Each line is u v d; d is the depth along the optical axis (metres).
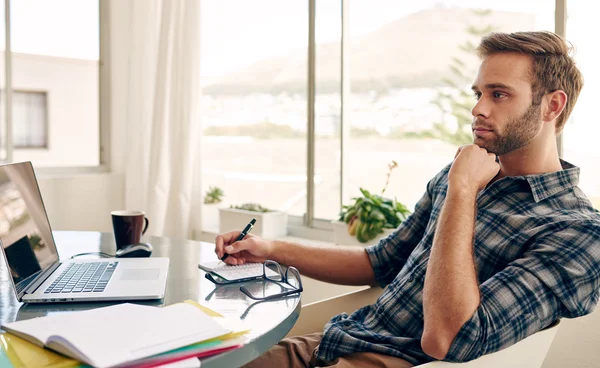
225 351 0.89
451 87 2.54
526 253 1.23
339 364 1.26
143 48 3.10
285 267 1.54
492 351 1.15
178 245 1.74
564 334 1.94
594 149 2.07
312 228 3.04
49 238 1.43
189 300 1.15
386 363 1.25
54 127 3.46
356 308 1.65
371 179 2.84
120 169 3.53
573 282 1.18
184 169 3.11
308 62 2.99
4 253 1.12
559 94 1.35
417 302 1.36
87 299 1.13
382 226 2.52
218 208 3.24
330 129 2.96
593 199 2.08
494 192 1.40
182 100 3.10
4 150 3.21
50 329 0.88
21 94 3.32
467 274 1.17
